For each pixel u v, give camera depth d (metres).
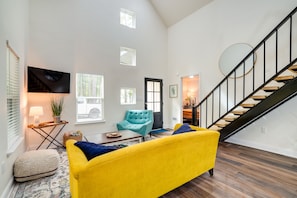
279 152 3.13
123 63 5.08
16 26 2.42
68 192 1.92
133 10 5.09
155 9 5.67
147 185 1.54
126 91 5.11
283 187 1.97
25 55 3.15
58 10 3.78
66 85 3.81
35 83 3.32
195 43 4.95
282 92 2.60
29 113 3.14
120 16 4.84
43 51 3.58
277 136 3.17
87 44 4.19
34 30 3.48
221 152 3.26
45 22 3.61
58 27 3.77
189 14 5.12
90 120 4.30
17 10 2.49
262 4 3.39
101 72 4.45
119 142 2.86
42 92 3.42
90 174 1.17
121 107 4.86
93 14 4.29
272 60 3.24
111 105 4.65
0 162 1.66
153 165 1.55
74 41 4.00
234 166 2.59
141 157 1.44
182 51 5.42
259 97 2.94
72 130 3.97
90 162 1.20
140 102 5.30
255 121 3.49
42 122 3.53
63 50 3.84
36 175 2.20
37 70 3.35
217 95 4.32
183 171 1.86
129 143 3.87
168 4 5.27
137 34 5.20
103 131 4.49
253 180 2.14
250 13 3.60
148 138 4.53
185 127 2.46
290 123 2.99
